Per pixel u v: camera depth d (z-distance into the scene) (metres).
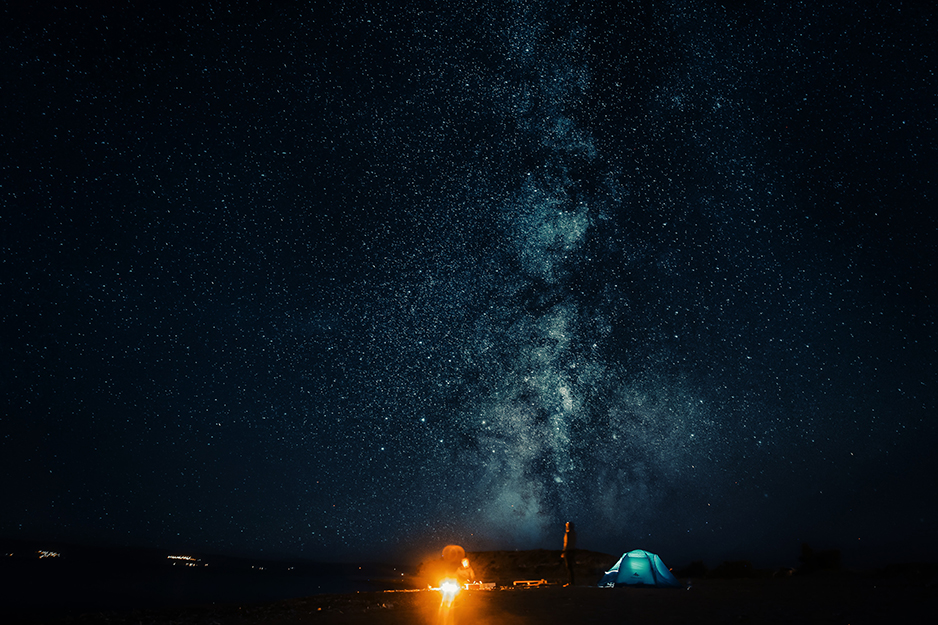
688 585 9.78
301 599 9.18
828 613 6.16
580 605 7.25
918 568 10.08
